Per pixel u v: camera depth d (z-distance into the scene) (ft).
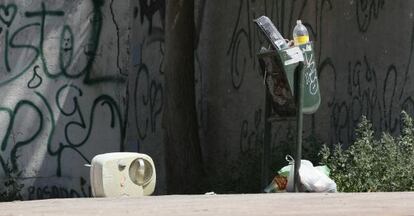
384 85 85.97
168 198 61.67
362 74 89.40
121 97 106.52
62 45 103.96
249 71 101.71
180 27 97.04
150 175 66.33
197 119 100.37
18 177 101.19
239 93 103.60
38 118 102.53
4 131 101.19
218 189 92.53
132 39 107.45
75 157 104.01
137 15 108.17
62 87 103.81
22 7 102.42
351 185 76.79
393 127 84.17
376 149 78.38
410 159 77.20
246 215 47.14
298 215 47.03
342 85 92.17
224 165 103.40
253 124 100.22
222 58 107.14
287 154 87.71
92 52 105.29
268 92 67.51
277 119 67.31
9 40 101.71
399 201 56.70
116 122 106.22
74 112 104.27
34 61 102.68
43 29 103.24
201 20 110.42
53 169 102.94
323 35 95.09
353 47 90.89
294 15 98.53
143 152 107.55
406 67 82.94
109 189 63.87
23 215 49.34
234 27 105.81
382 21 86.63
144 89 108.17
